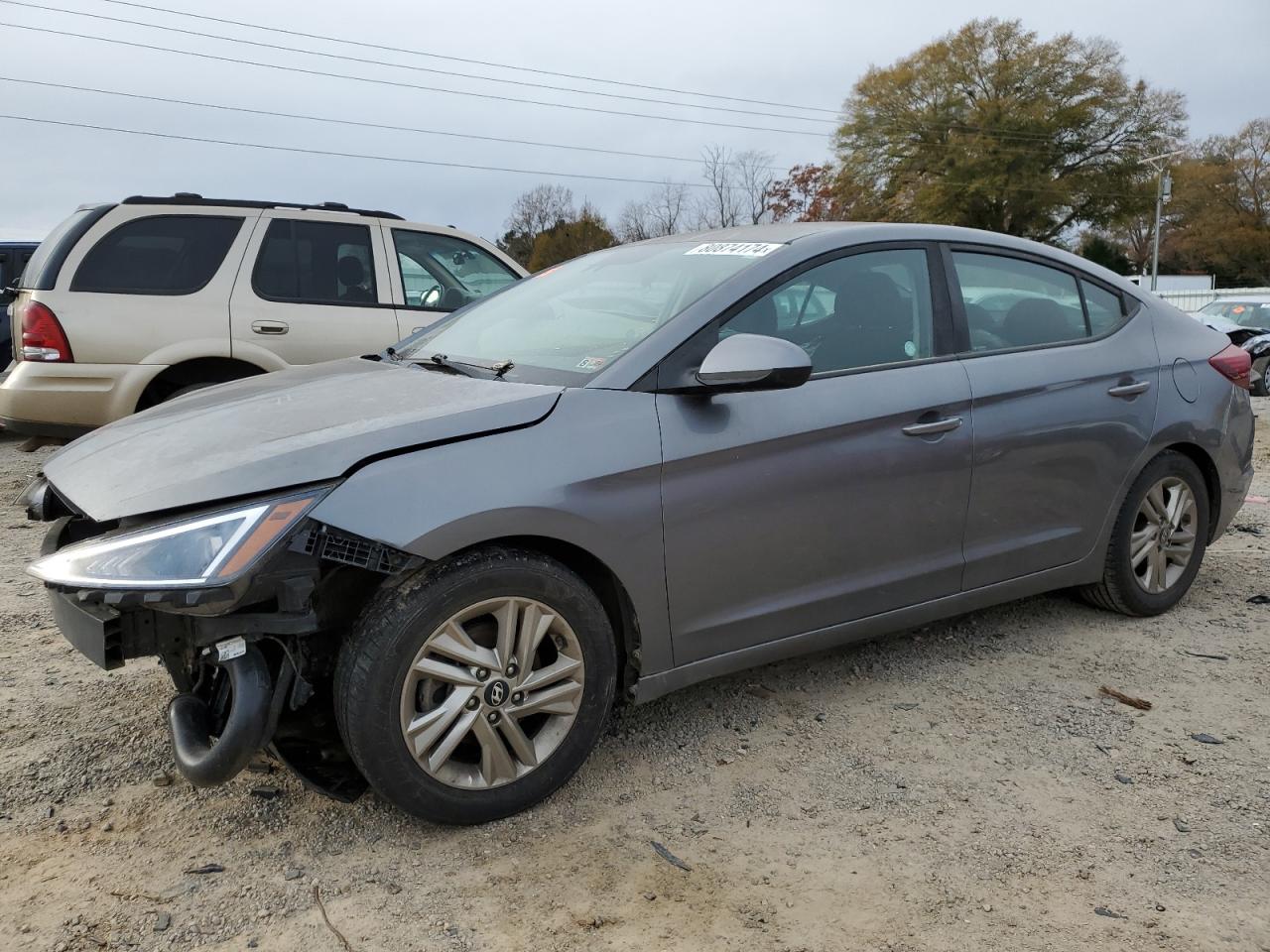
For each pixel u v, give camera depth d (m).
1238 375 4.60
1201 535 4.54
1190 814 2.90
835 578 3.40
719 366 2.92
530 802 2.89
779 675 3.88
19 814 2.87
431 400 2.98
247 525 2.49
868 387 3.43
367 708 2.61
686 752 3.28
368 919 2.44
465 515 2.64
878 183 55.62
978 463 3.66
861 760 3.23
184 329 6.21
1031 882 2.59
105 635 2.57
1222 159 63.06
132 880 2.58
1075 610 4.58
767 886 2.58
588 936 2.38
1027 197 51.59
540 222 62.06
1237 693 3.71
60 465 3.07
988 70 53.00
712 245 3.75
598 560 2.94
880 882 2.59
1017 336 3.94
